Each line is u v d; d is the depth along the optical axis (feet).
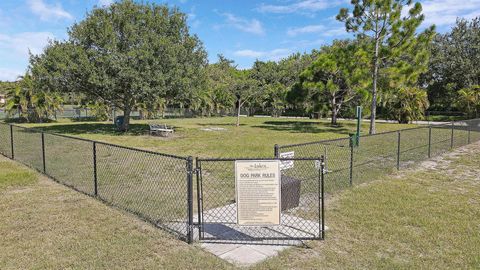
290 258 12.50
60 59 59.93
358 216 16.85
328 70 71.15
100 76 59.16
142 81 59.11
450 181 24.39
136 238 14.26
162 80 59.62
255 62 167.22
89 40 61.98
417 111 94.79
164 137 58.23
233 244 13.73
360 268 11.75
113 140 53.57
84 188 22.29
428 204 18.79
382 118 110.32
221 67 179.32
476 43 116.88
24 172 26.66
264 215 13.19
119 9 63.46
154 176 25.94
